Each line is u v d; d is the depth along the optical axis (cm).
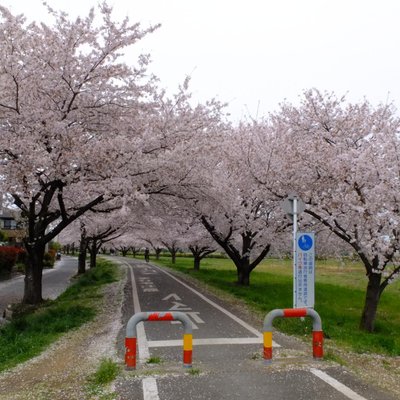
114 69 1062
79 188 1124
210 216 1733
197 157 1191
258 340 797
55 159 1038
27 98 1047
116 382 553
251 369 610
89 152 1050
